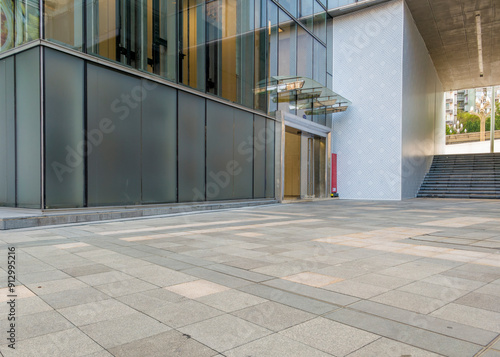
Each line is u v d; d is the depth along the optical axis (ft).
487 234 27.14
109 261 17.88
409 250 20.98
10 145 35.19
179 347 8.83
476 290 13.44
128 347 8.81
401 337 9.45
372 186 74.74
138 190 39.34
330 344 9.02
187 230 28.91
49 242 22.82
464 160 101.14
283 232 28.02
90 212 33.42
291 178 72.90
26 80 33.04
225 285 14.02
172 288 13.60
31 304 11.75
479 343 9.12
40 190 31.48
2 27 35.76
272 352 8.59
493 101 155.74
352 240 24.35
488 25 80.69
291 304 11.92
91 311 11.18
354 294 12.98
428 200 72.90
